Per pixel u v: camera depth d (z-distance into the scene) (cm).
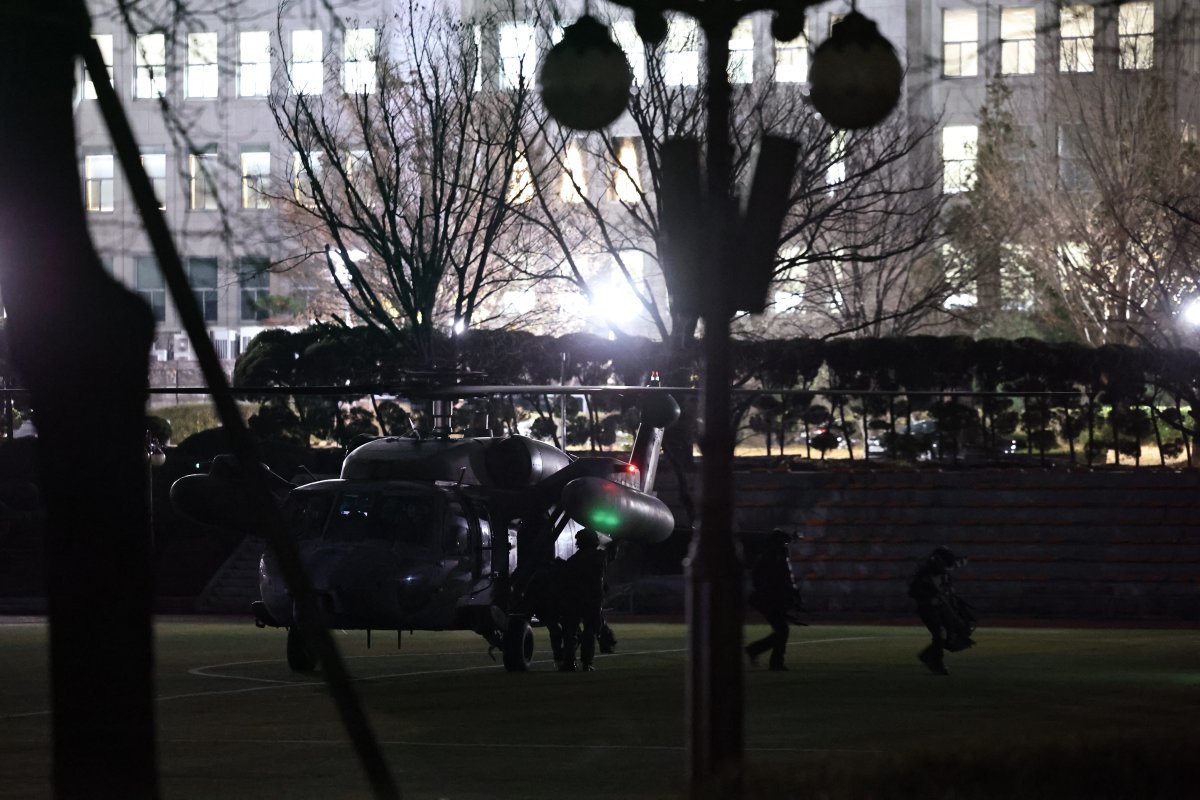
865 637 10619
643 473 9850
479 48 13050
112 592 2817
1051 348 14475
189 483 8219
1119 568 12888
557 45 3209
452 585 8106
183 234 4594
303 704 6556
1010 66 17338
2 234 2798
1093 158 16112
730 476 3338
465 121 12644
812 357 14800
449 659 9031
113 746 2797
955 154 18812
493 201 14288
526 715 6081
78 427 2809
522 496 8706
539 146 14588
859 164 13662
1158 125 15288
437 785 4325
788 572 8025
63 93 2797
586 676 7844
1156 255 15750
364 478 8400
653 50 11525
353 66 13138
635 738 5375
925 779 2970
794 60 14912
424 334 12275
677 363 12388
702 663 3294
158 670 8212
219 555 14438
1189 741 3222
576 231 17300
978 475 13712
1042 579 12812
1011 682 7312
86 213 2869
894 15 18575
